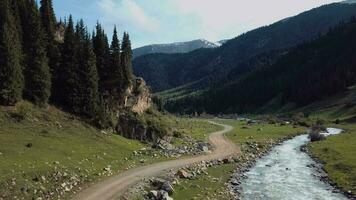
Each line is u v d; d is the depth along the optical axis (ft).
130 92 330.13
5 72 231.71
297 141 396.57
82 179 173.88
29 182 150.92
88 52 280.51
